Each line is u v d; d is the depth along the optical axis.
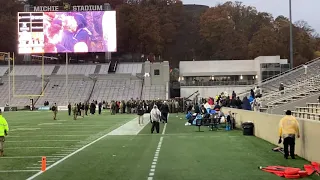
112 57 104.88
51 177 11.21
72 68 85.75
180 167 12.60
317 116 21.02
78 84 78.94
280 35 101.50
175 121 37.00
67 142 20.38
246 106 32.31
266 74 74.38
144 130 27.28
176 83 79.50
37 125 32.78
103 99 73.56
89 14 67.31
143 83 77.75
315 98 28.25
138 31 104.94
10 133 25.75
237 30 120.12
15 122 36.75
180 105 55.59
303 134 14.11
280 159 14.01
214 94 72.19
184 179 10.68
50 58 91.19
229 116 27.31
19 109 70.00
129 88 76.31
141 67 85.06
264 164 12.97
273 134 18.62
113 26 67.56
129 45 106.31
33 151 17.02
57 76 81.44
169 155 15.37
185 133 24.89
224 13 114.62
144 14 109.44
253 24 124.81
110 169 12.37
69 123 34.88
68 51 67.25
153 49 106.44
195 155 15.28
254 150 16.58
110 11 67.38
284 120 14.24
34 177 11.24
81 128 29.31
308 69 43.81
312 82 34.69
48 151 16.98
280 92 33.25
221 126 29.02
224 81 74.00
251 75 77.38
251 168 12.27
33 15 66.44
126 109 59.03
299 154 14.67
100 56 98.81
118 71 84.12
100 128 29.20
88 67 85.81
